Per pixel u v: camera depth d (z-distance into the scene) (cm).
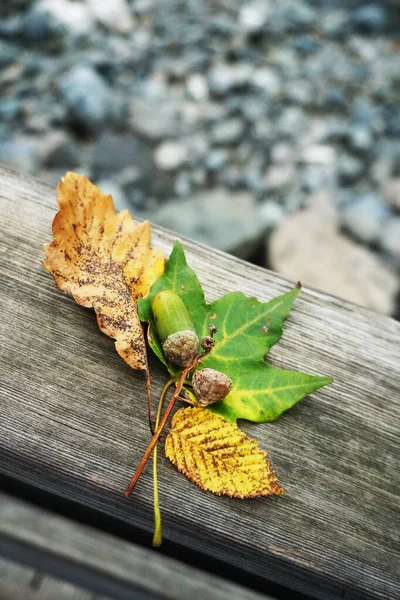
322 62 160
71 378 39
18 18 142
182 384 38
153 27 156
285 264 100
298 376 39
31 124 123
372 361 42
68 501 39
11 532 40
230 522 38
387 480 40
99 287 39
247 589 41
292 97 148
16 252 41
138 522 38
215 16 164
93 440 38
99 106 126
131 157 124
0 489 40
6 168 43
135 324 39
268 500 39
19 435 38
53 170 118
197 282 40
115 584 41
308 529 39
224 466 37
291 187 130
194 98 143
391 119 149
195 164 129
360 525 39
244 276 43
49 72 134
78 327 40
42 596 50
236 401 39
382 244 116
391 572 39
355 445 40
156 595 40
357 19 175
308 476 39
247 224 107
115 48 145
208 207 109
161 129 131
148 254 40
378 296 97
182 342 37
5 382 38
